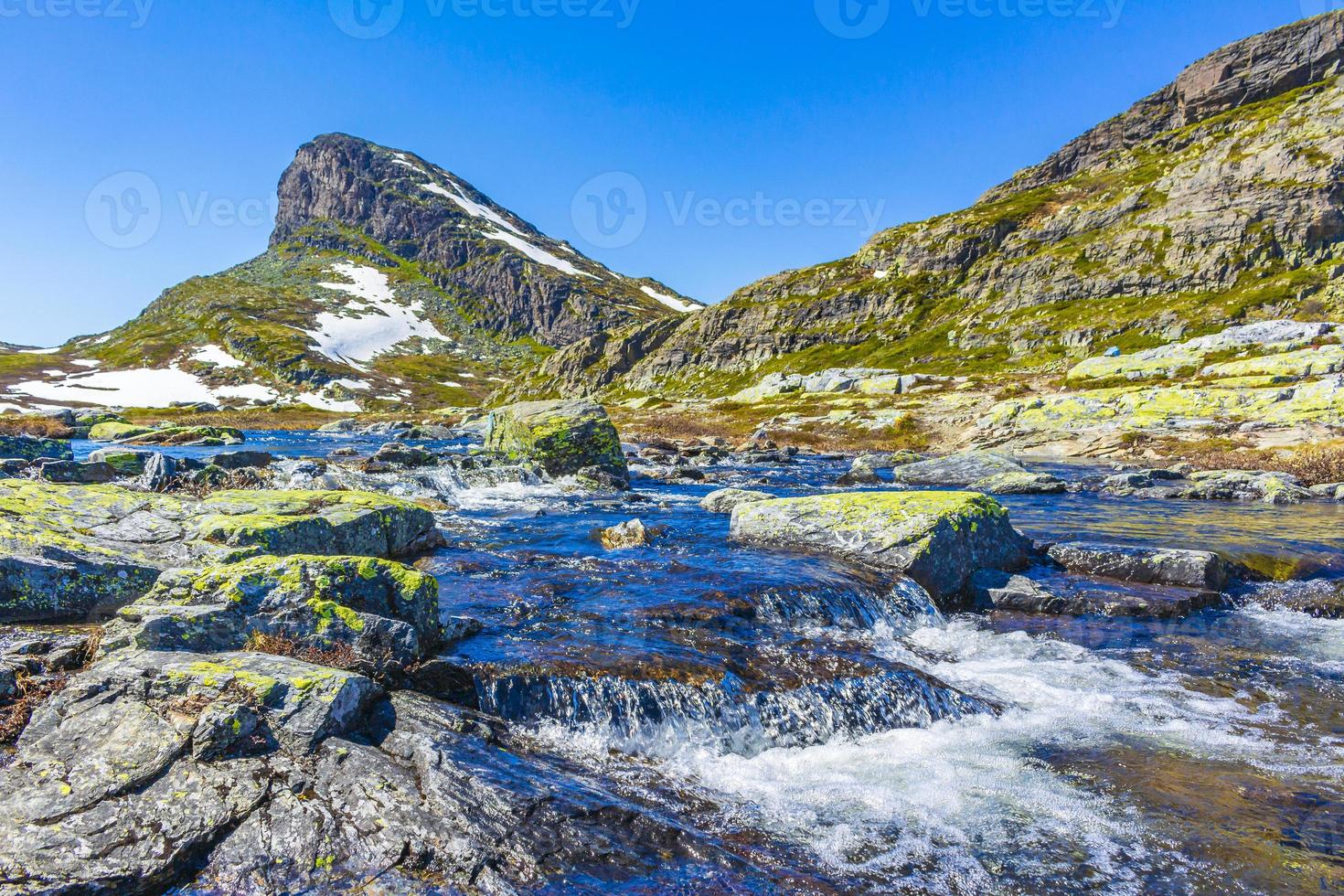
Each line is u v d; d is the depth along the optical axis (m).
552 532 20.00
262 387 179.62
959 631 14.12
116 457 23.02
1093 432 51.31
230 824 6.10
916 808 7.92
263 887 5.68
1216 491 29.89
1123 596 15.03
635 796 7.69
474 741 7.81
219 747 6.70
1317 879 6.65
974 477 35.31
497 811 6.64
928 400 78.81
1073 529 22.33
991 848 7.16
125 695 7.26
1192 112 186.25
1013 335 125.56
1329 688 11.42
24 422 63.47
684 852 6.74
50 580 10.18
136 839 5.86
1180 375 72.31
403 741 7.43
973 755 9.21
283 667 7.74
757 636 11.86
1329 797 8.12
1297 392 47.59
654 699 9.38
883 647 12.50
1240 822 7.64
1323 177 114.31
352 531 14.66
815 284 188.38
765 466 46.56
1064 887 6.58
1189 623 14.39
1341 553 18.42
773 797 8.12
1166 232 131.00
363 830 6.19
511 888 5.88
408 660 9.11
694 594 13.33
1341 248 109.50
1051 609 14.90
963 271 162.00
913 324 150.75
